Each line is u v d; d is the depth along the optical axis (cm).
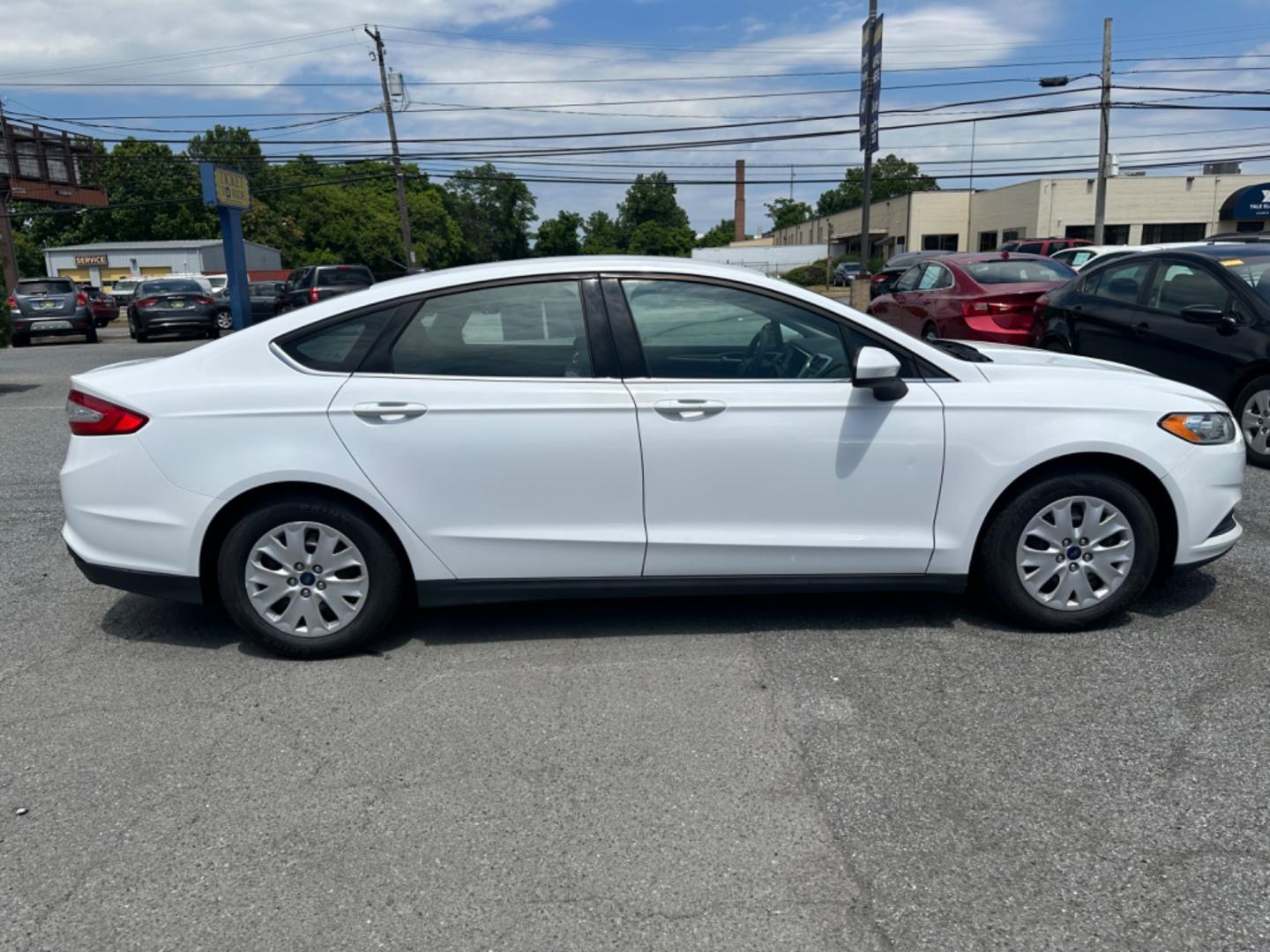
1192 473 413
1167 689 369
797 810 297
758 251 6300
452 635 436
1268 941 238
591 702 370
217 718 363
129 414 397
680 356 406
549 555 404
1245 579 484
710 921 250
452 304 404
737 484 401
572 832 289
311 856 281
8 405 1138
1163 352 795
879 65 2116
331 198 7625
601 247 12769
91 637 442
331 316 404
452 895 263
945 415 402
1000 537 412
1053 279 1173
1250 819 287
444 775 321
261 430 393
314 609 408
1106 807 295
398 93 4091
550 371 400
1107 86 3058
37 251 6556
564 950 241
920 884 263
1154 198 4694
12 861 281
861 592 450
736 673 390
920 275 1331
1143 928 244
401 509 396
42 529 623
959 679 381
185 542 399
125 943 247
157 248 5519
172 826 296
